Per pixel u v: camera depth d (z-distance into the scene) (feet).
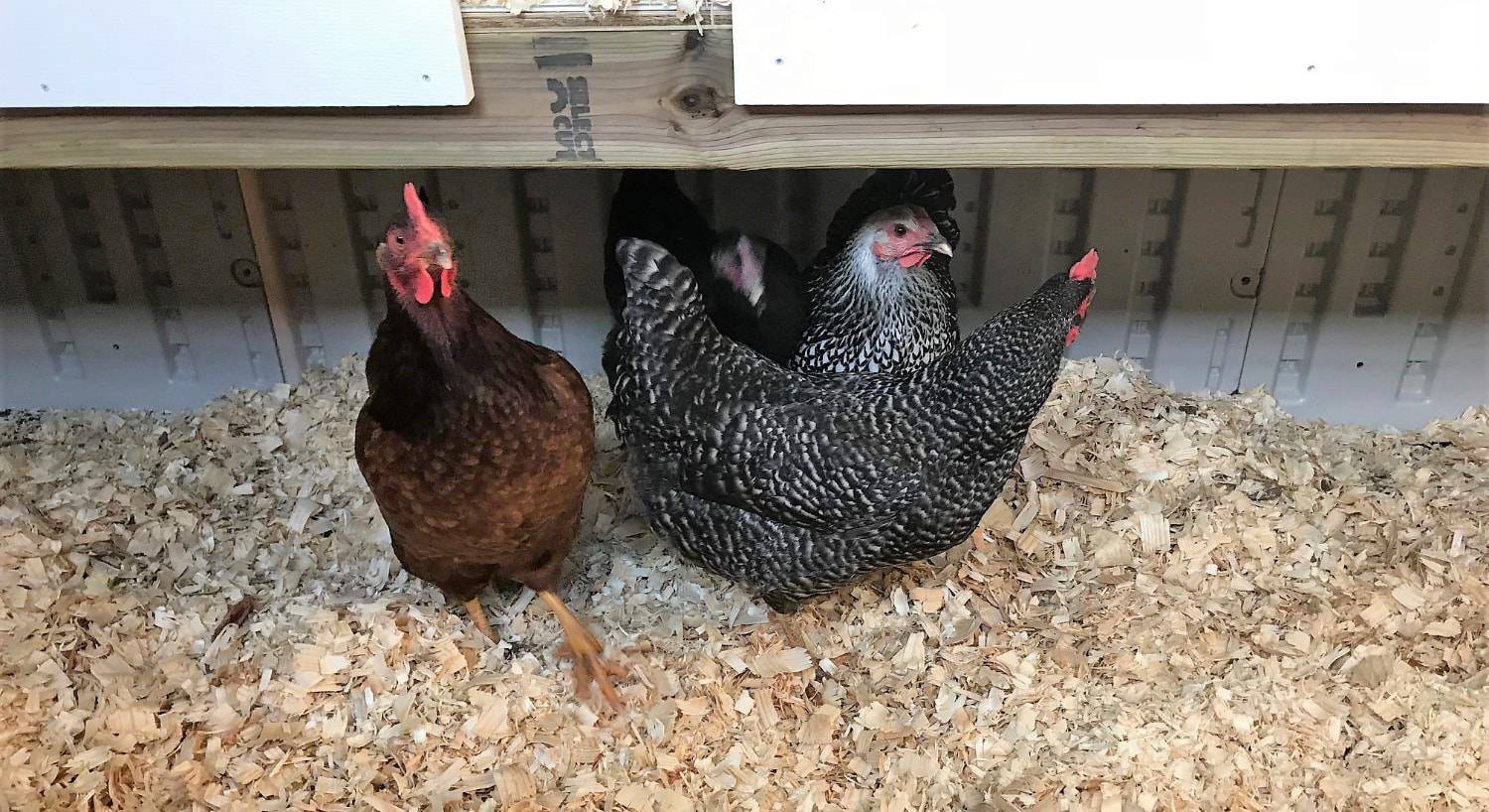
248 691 2.13
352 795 1.98
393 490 1.89
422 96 1.67
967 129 1.71
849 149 1.75
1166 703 2.17
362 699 2.13
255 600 2.38
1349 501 2.68
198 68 1.66
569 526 2.13
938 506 2.14
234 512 2.67
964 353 2.10
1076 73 1.61
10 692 2.03
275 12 1.60
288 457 2.88
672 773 2.06
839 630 2.36
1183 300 3.02
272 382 3.23
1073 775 2.02
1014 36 1.58
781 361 2.71
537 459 1.86
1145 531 2.57
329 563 2.52
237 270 3.03
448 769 2.03
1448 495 2.70
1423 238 2.82
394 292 1.71
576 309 3.15
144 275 3.03
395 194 2.92
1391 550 2.53
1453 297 2.91
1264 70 1.59
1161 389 3.08
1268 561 2.50
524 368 1.84
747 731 2.15
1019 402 2.08
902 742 2.11
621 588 2.49
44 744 1.98
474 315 1.77
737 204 3.01
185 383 3.23
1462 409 3.08
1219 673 2.23
